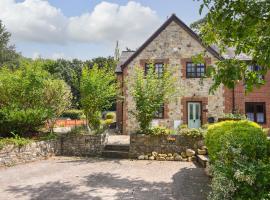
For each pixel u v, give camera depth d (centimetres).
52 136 1490
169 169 1177
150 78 1520
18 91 1451
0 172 1100
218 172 645
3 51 5456
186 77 2091
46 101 1541
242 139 709
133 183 956
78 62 5344
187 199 786
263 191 552
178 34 2120
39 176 1048
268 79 2070
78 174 1084
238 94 2070
